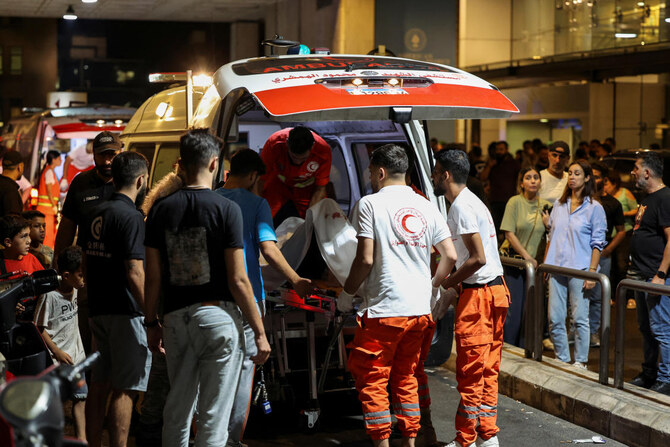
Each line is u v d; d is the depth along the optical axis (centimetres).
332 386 659
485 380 519
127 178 475
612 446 542
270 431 569
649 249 648
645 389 593
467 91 541
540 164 1280
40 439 217
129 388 466
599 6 1573
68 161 1193
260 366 536
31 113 1428
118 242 459
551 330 691
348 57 615
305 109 488
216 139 426
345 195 702
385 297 469
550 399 615
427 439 536
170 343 418
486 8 1923
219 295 414
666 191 645
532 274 684
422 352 527
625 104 1806
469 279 506
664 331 627
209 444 418
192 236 411
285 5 2184
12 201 882
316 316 573
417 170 619
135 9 2272
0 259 561
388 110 513
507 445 544
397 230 468
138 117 820
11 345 409
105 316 466
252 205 482
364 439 554
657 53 1403
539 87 1917
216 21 2559
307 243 526
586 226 685
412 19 1878
